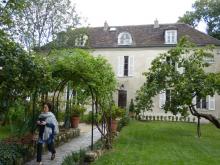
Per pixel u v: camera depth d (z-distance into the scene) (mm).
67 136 15227
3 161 8570
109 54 33938
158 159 11625
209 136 18781
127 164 10617
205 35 33344
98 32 35938
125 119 23547
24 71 9023
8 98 9805
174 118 30031
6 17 8852
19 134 11742
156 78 19125
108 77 12500
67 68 11758
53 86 12109
